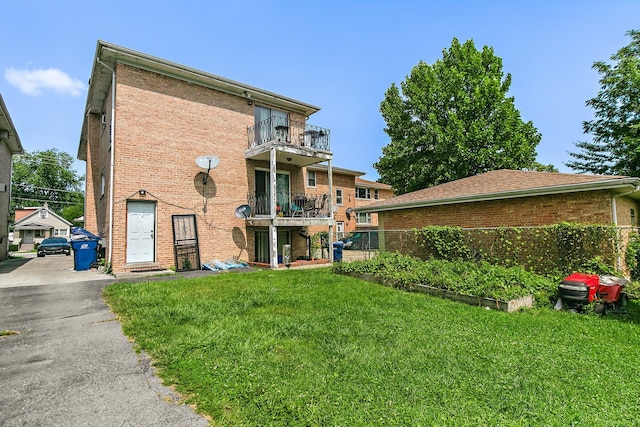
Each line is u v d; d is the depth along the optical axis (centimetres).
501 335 432
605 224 758
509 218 933
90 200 1416
